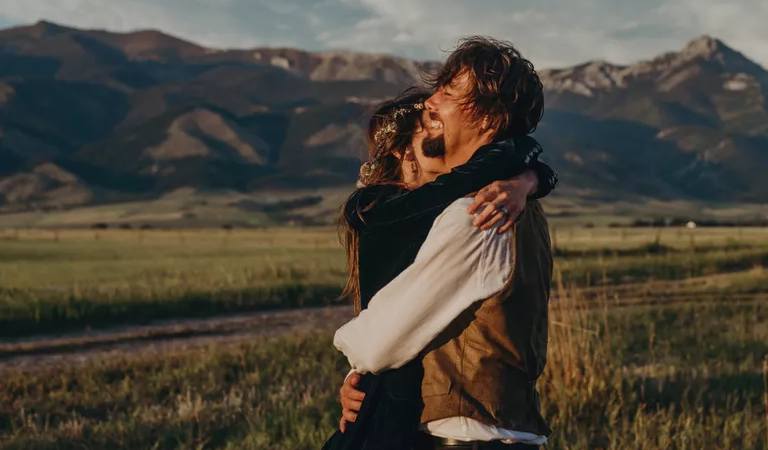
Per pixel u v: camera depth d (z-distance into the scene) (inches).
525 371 66.7
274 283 805.2
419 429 66.4
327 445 74.6
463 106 70.6
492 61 69.7
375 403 68.8
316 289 783.7
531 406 68.9
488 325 65.0
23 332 542.0
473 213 63.9
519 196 65.1
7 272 987.9
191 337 530.9
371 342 64.5
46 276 919.7
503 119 70.3
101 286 749.3
